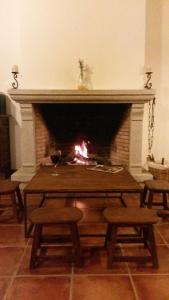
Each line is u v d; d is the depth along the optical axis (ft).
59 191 7.50
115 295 5.82
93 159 14.07
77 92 12.32
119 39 12.77
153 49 14.32
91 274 6.54
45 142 14.34
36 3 12.44
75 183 8.09
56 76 12.97
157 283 6.23
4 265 6.93
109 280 6.32
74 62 12.88
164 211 10.12
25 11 12.49
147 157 14.64
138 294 5.86
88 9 12.54
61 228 8.93
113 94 12.35
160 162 14.58
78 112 14.79
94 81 13.00
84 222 9.32
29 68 12.91
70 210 7.11
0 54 14.35
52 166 10.53
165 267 6.84
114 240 6.69
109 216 6.73
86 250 7.59
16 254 7.45
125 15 12.61
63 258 6.85
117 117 14.62
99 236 7.91
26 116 12.68
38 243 6.84
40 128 13.75
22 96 12.32
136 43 12.82
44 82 13.00
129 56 12.89
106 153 15.42
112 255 6.72
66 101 12.58
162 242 8.09
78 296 5.78
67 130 15.12
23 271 6.66
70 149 15.30
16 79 13.35
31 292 5.92
